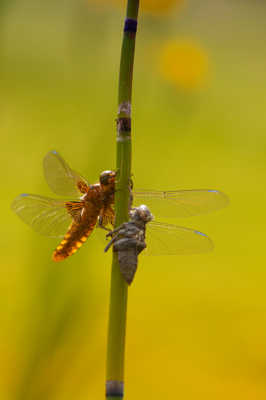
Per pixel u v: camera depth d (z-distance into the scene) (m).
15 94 0.92
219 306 0.70
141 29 0.84
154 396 0.61
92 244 0.61
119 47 0.86
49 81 0.89
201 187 0.96
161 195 0.55
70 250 0.55
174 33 0.87
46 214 0.54
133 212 0.52
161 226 0.55
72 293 0.60
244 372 0.62
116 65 0.87
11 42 0.92
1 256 0.68
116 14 0.74
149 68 0.87
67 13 0.84
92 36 0.75
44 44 0.92
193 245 0.55
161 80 0.88
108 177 0.53
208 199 0.55
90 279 0.61
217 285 0.75
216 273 0.78
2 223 0.78
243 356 0.63
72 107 0.83
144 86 0.89
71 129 0.80
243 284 0.74
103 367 0.61
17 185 0.87
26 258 0.62
